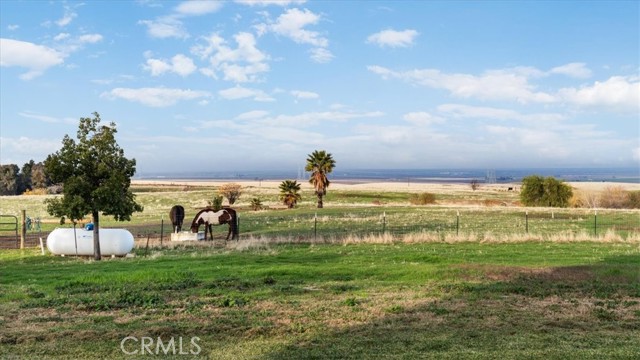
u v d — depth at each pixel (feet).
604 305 45.16
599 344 33.86
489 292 50.11
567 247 88.22
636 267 62.59
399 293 49.85
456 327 38.06
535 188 243.40
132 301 46.21
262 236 113.19
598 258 73.41
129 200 89.40
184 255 84.58
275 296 48.83
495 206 228.02
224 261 74.28
